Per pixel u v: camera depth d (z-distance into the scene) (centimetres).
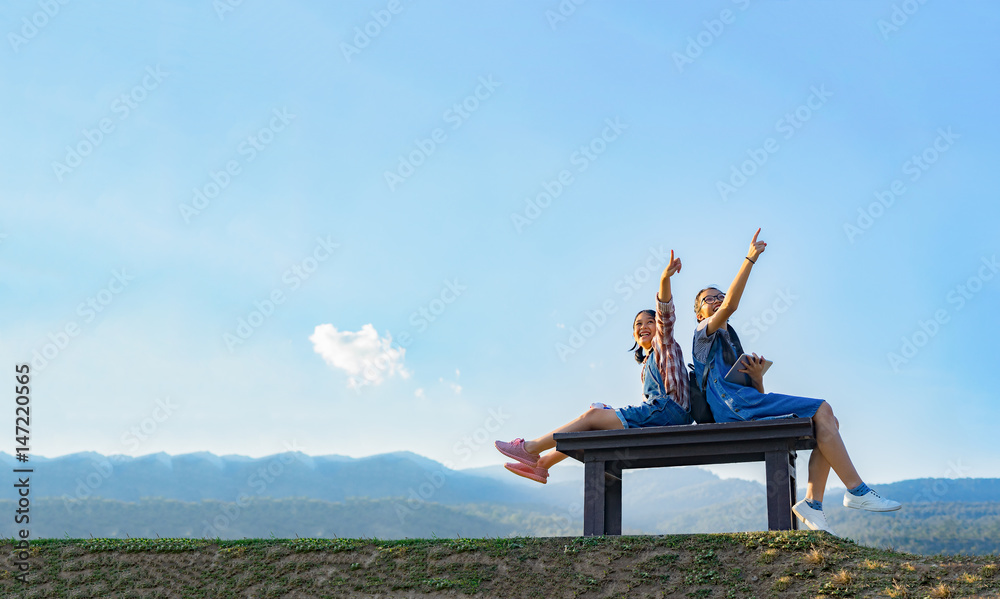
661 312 764
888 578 602
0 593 717
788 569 631
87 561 782
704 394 755
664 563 666
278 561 755
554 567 684
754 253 731
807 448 708
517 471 791
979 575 591
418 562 725
